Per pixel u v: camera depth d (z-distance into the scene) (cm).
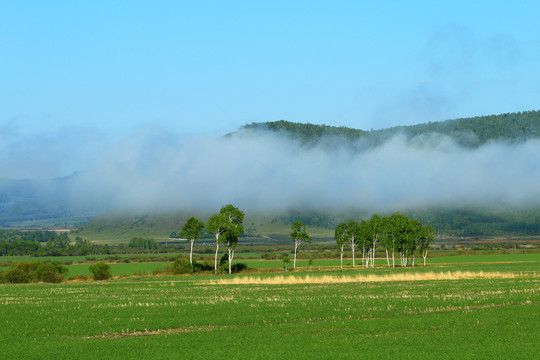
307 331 4309
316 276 11538
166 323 4809
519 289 7262
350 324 4569
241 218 14962
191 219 15100
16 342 4028
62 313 5553
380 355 3488
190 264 14188
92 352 3659
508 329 4241
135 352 3647
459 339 3900
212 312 5447
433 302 5900
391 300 6162
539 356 3425
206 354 3569
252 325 4662
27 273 11694
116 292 8138
